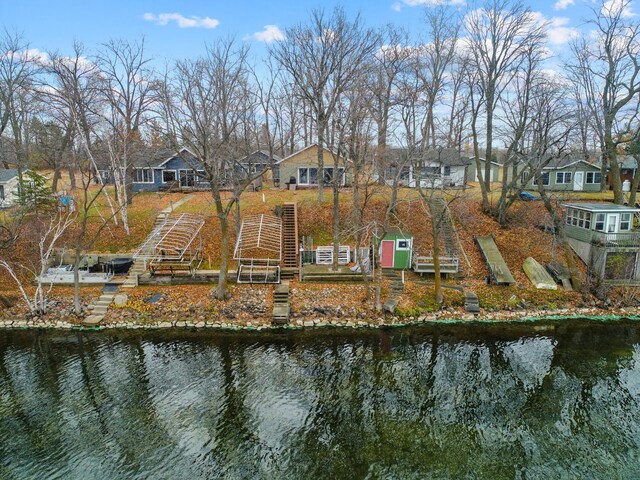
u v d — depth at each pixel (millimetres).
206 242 26984
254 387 15109
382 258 25094
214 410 13844
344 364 16734
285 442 12359
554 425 13141
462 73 31734
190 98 27484
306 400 14391
